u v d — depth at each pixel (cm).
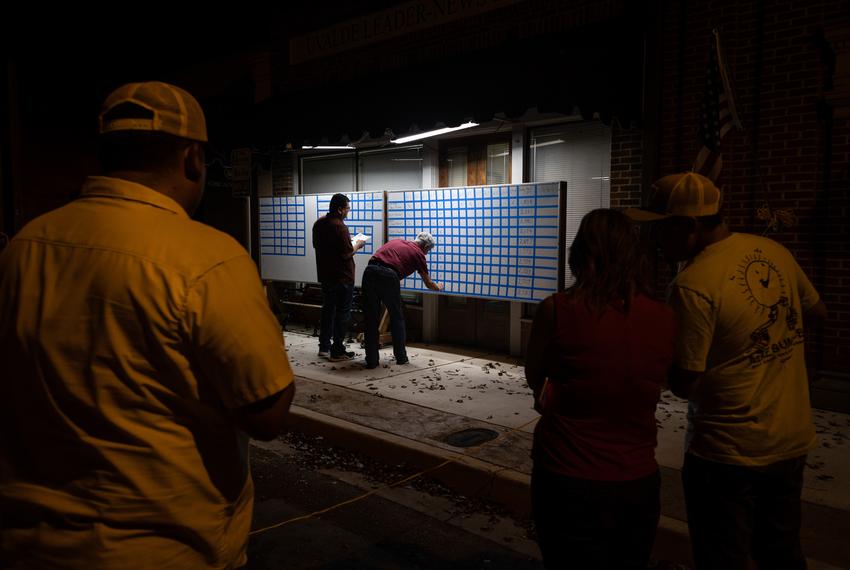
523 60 678
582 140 736
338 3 922
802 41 557
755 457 219
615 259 208
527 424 536
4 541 133
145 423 133
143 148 146
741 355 220
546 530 211
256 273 148
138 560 131
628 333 202
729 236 239
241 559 156
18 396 134
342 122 834
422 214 821
